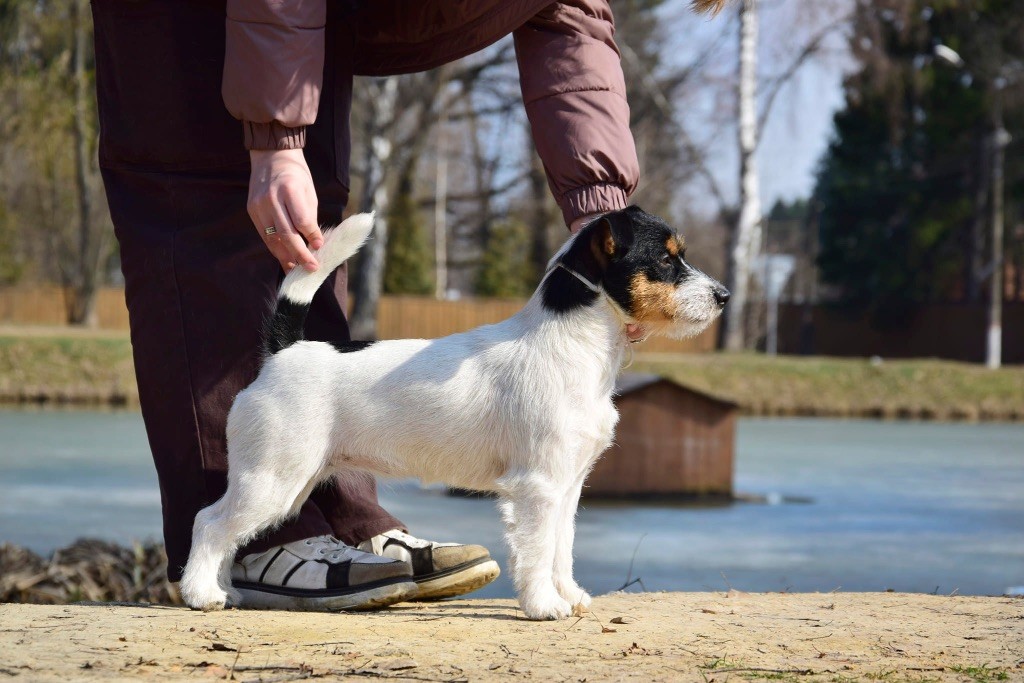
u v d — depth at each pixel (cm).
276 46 386
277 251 402
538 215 4025
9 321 4059
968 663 326
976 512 1320
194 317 424
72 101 3123
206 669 300
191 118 424
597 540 1099
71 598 663
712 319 409
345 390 399
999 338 3909
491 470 400
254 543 421
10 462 1608
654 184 3941
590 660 322
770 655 333
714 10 466
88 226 3800
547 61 431
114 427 2141
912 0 3578
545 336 396
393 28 455
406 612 411
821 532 1166
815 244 6375
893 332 4500
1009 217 4288
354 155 4072
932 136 4128
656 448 1434
